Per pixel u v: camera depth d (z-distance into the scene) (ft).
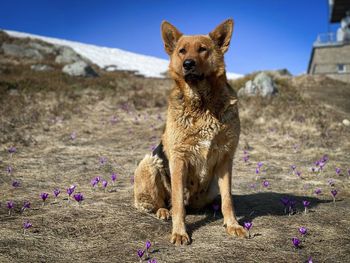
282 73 33.06
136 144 10.46
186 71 4.36
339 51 37.09
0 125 11.27
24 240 3.76
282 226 4.38
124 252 3.59
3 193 5.63
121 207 4.99
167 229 4.33
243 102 15.02
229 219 4.31
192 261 3.39
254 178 7.21
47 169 7.48
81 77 21.95
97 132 11.87
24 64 25.49
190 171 4.59
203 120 4.29
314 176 7.28
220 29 4.94
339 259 3.46
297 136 10.98
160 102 16.53
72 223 4.29
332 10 42.32
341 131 11.68
